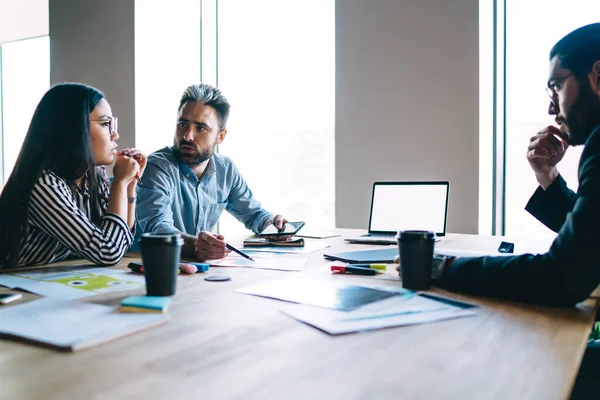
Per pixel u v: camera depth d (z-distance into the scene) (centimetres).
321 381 50
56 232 119
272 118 329
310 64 311
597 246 77
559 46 98
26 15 440
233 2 369
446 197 189
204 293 90
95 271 114
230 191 221
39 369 53
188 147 193
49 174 123
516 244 164
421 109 276
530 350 60
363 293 89
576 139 99
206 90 197
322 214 311
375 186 205
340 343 62
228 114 204
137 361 56
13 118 476
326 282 100
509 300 86
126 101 365
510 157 279
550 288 80
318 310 78
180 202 197
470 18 263
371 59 287
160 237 86
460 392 48
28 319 70
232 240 175
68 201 122
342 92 295
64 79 390
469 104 265
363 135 290
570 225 81
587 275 78
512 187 279
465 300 86
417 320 72
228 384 49
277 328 69
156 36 373
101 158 140
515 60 273
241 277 107
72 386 49
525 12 267
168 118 385
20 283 98
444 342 63
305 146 313
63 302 81
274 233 172
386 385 49
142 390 48
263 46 335
